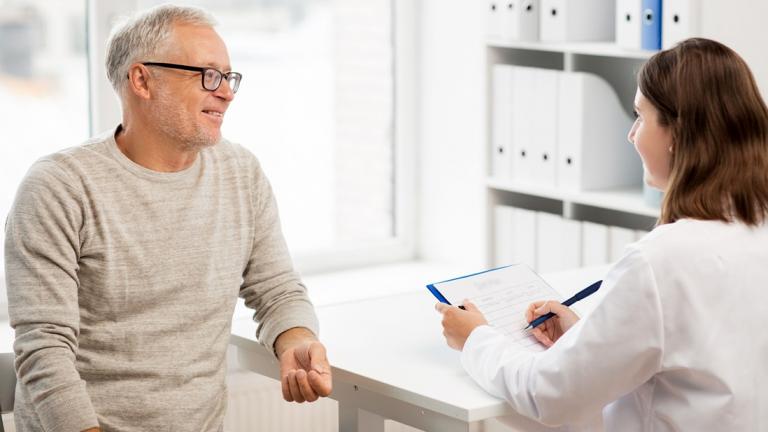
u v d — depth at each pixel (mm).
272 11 3438
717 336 1518
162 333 1908
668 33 2580
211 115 1935
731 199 1559
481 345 1809
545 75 2979
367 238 3756
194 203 1955
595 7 2961
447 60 3600
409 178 3766
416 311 2299
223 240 1991
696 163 1563
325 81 3576
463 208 3605
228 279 1993
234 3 3361
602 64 3098
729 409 1519
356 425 2139
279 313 2059
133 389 1876
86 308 1877
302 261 3537
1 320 2963
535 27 3010
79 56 3072
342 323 2207
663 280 1515
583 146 2912
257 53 3430
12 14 2979
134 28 1922
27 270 1796
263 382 2984
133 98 1920
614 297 1543
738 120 1553
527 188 3059
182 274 1925
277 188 3531
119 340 1876
